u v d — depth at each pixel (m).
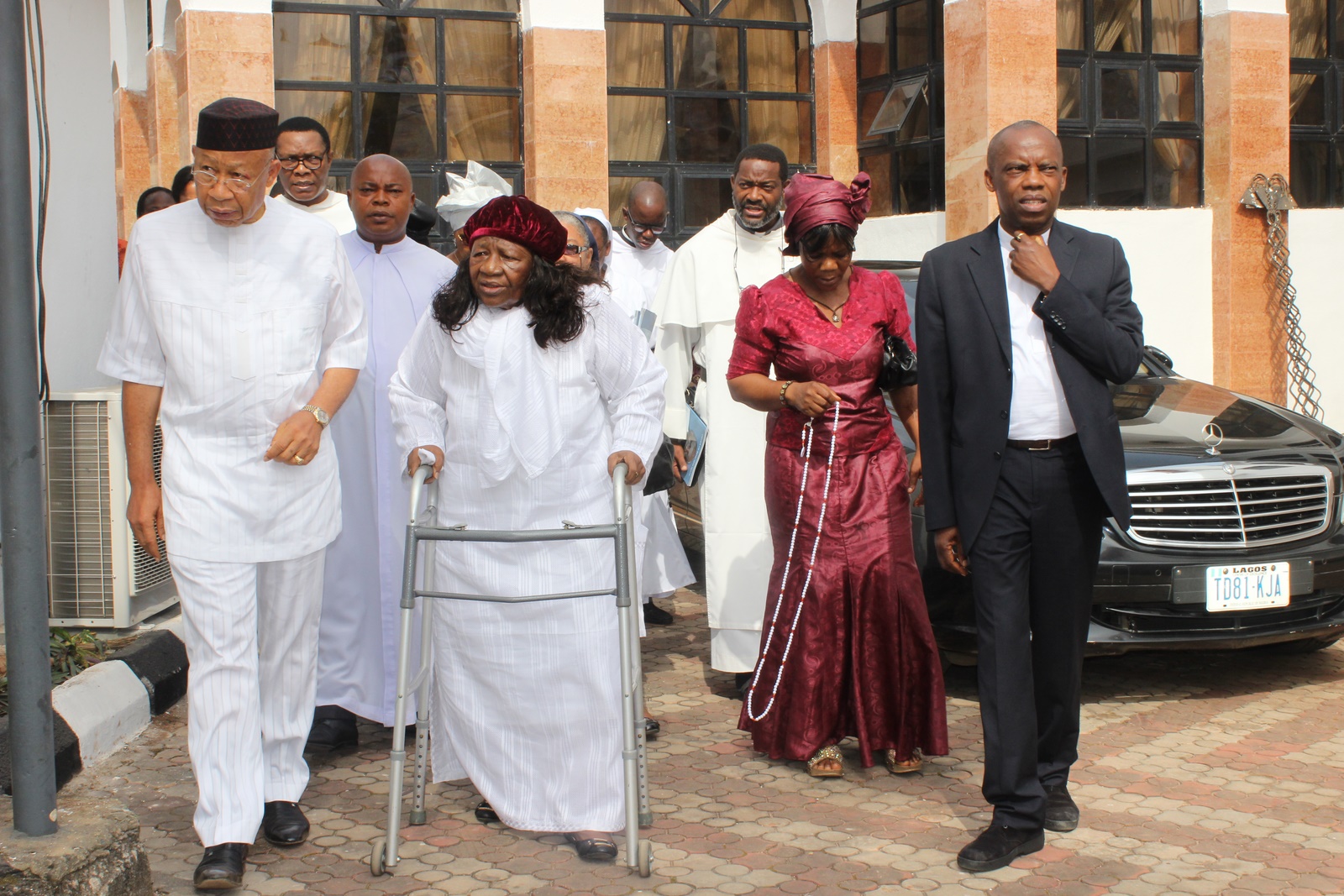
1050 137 3.70
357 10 10.60
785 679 4.45
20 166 3.05
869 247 11.34
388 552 4.72
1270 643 5.23
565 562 3.74
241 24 9.65
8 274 3.03
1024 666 3.72
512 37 10.98
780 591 4.46
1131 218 10.62
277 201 3.77
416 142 10.84
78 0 6.10
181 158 10.09
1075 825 3.91
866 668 4.38
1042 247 3.60
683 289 5.31
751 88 11.87
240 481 3.60
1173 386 6.30
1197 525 5.08
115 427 5.38
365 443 4.71
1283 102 10.95
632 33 11.45
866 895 3.47
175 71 11.63
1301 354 11.10
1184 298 10.88
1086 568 3.78
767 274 5.30
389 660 4.75
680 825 3.98
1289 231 11.08
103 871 3.10
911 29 11.13
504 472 3.71
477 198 7.14
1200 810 4.05
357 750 4.79
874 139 11.71
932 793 4.27
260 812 3.62
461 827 3.99
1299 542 5.17
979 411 3.72
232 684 3.60
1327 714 5.02
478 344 3.72
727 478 5.28
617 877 3.60
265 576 3.74
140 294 3.59
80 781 4.36
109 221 6.45
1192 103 11.12
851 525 4.36
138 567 5.52
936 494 3.85
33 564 3.07
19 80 3.04
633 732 3.67
